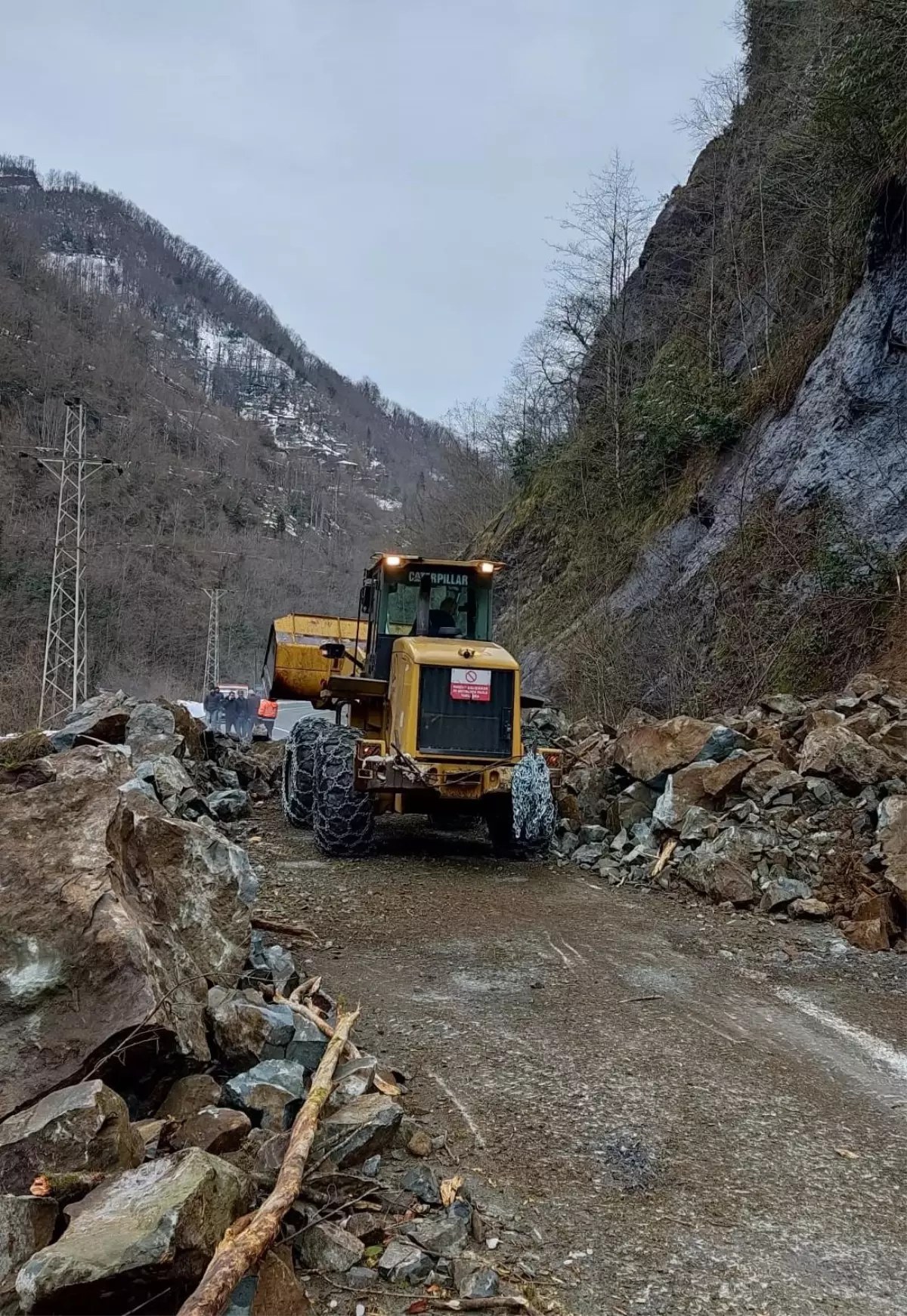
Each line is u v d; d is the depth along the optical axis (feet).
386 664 29.22
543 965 17.78
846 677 36.24
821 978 17.76
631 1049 14.11
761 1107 12.50
